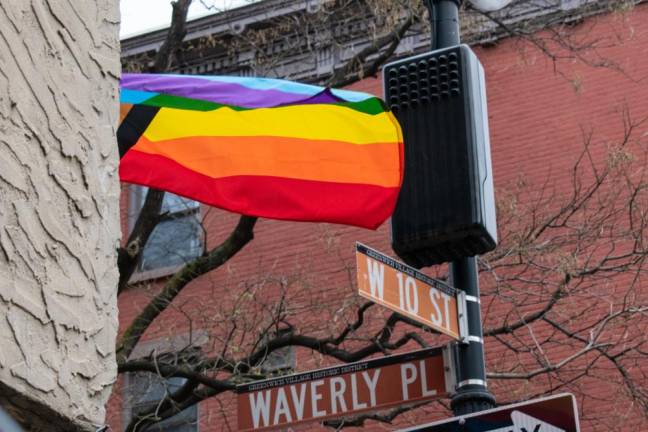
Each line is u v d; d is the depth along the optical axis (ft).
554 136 60.08
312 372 25.31
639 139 58.34
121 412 51.44
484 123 25.16
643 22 61.31
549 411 22.35
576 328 52.65
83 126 14.60
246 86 27.25
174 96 26.94
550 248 45.09
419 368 24.48
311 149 28.19
